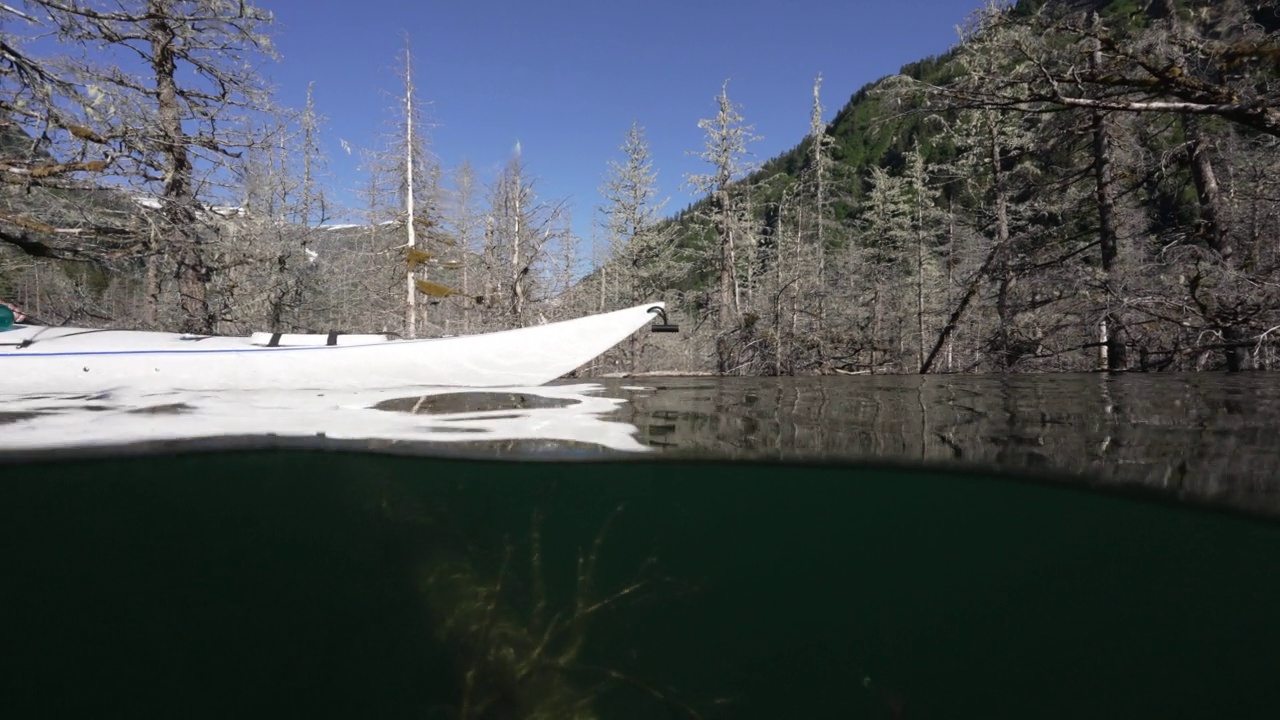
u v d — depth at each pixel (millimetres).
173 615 3553
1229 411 4055
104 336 5164
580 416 4336
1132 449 3092
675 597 4070
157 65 9172
